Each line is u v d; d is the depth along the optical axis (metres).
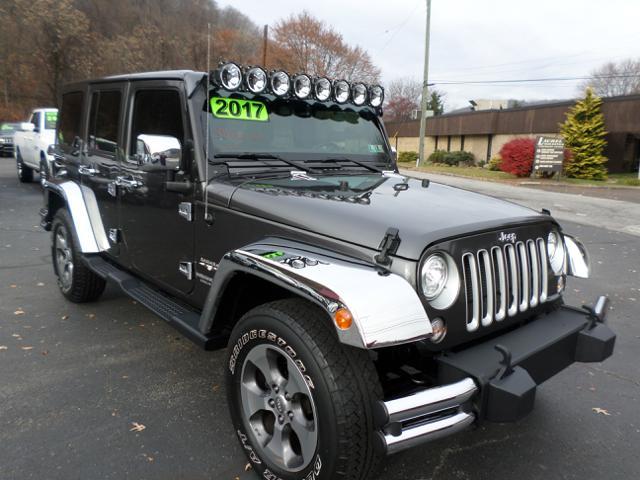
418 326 2.09
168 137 2.97
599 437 3.11
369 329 1.99
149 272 3.71
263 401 2.53
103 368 3.75
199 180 3.07
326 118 3.71
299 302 2.38
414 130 41.41
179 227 3.29
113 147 4.03
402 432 2.07
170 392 3.44
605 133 22.83
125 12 34.59
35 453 2.76
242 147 3.25
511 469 2.78
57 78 39.44
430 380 2.46
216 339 2.85
